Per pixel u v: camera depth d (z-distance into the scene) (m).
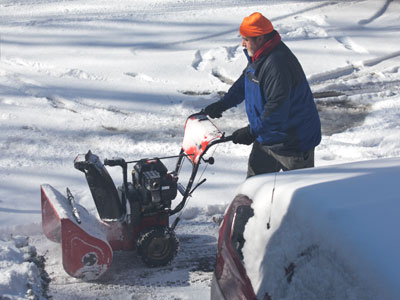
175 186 10.77
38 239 12.09
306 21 26.06
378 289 4.94
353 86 20.61
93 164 10.39
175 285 10.70
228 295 7.23
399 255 5.11
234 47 23.11
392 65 22.20
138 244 10.86
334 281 5.45
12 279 9.91
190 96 19.38
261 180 7.55
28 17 25.59
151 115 18.12
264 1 28.78
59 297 10.16
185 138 11.45
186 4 28.02
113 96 19.11
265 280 6.54
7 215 12.54
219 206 13.53
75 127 17.16
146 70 20.86
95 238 10.05
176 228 12.86
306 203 6.20
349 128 17.56
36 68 20.62
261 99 10.51
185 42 23.42
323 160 15.38
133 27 24.73
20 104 18.20
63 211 9.97
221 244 7.83
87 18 25.62
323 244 5.71
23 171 14.59
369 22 26.28
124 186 10.83
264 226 6.82
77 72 20.44
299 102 10.46
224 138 10.56
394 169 6.95
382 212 5.75
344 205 5.95
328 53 22.72
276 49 10.16
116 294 10.33
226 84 20.28
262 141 10.88
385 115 18.39
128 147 16.20
